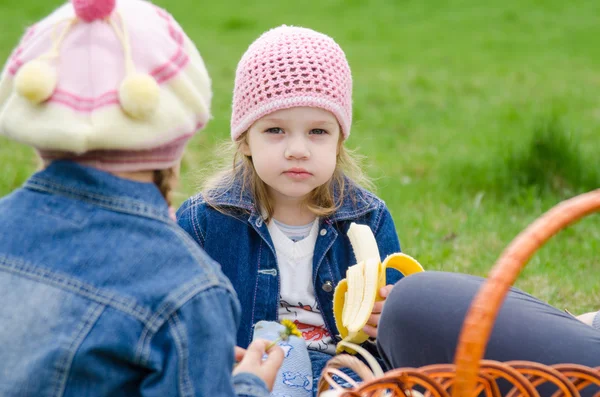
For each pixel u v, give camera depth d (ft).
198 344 6.03
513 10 51.88
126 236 6.15
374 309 8.61
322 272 9.33
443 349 7.24
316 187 9.26
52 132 5.84
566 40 43.68
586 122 26.18
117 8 6.37
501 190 18.71
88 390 5.90
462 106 28.86
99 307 5.92
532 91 31.58
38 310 5.93
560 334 7.06
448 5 54.08
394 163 21.36
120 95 5.91
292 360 8.55
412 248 14.65
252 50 9.20
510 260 5.56
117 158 6.22
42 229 6.15
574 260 14.57
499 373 6.09
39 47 6.18
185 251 6.26
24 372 5.83
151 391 5.93
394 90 31.32
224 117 25.80
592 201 5.88
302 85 8.79
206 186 9.79
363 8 53.47
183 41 6.60
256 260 9.36
